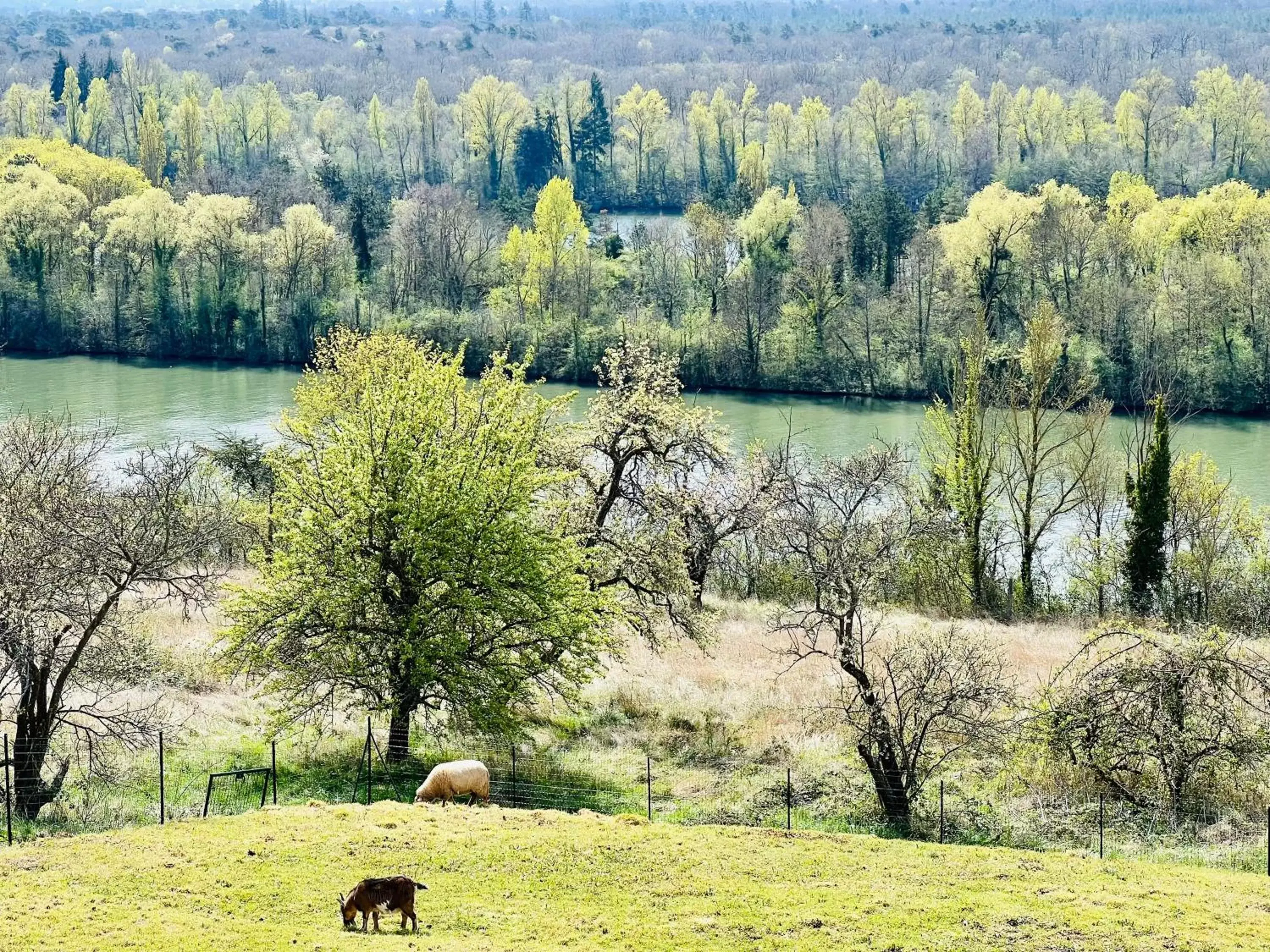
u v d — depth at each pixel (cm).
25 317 16125
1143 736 4366
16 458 5072
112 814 3919
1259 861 3706
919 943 2636
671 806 4328
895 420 12481
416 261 16738
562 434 6212
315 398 7738
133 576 4175
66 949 2458
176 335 15838
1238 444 11406
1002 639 6475
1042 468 8825
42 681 3994
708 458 6675
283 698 4700
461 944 2544
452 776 3878
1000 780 4525
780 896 2875
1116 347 12950
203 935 2538
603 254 17012
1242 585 7400
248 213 16412
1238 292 12681
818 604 4659
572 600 4797
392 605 4728
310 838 3150
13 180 18162
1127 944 2644
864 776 4612
